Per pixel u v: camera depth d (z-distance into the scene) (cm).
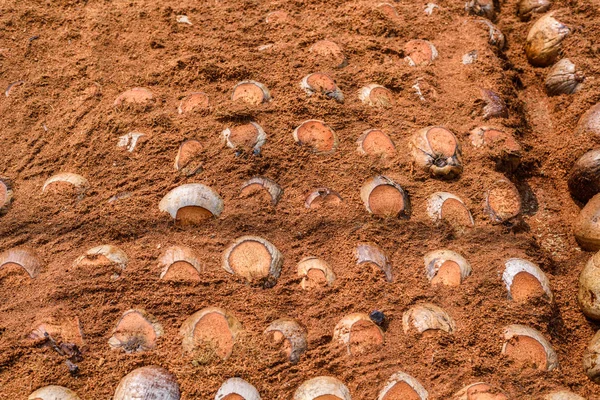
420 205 262
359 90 305
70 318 218
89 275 230
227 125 280
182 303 223
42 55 334
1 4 357
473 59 327
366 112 294
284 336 212
